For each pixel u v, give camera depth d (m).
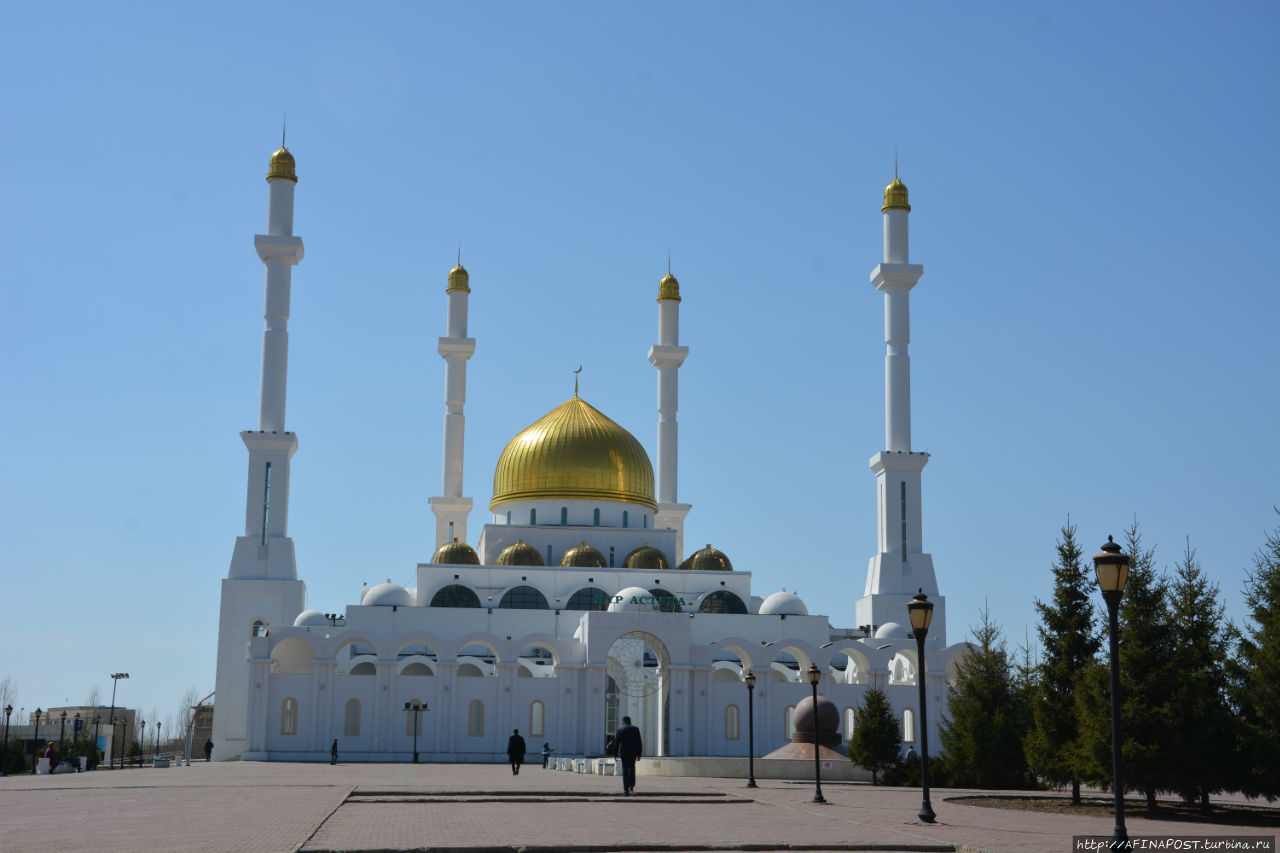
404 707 92.00
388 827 35.72
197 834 33.00
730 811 43.66
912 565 105.06
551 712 95.06
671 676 95.94
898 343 108.12
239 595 100.69
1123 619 49.16
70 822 36.78
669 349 123.00
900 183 110.44
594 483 113.81
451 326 123.25
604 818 39.66
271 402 105.12
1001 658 70.62
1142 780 47.69
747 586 109.94
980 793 59.28
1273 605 54.56
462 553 109.62
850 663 106.56
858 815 42.66
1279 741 48.53
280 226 107.00
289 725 93.06
